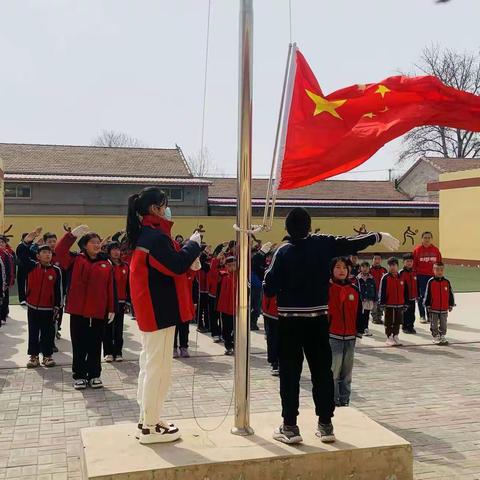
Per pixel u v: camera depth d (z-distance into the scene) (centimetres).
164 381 400
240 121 429
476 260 2603
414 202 3772
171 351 403
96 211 3291
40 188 3231
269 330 763
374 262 1235
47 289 789
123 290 839
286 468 381
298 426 436
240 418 423
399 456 401
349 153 473
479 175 2581
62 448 504
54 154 3631
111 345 841
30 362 795
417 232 3262
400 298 981
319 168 471
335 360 579
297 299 415
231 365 824
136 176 3456
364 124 489
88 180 3216
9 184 3192
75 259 693
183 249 396
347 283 590
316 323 416
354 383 730
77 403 634
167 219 411
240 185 429
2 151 3594
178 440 409
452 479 443
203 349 930
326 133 474
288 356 414
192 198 3378
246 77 427
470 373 787
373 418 591
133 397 658
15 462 473
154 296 389
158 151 3859
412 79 500
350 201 3709
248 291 429
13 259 1323
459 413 609
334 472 389
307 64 479
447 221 2783
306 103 477
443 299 984
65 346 944
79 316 684
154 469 360
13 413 599
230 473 371
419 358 884
